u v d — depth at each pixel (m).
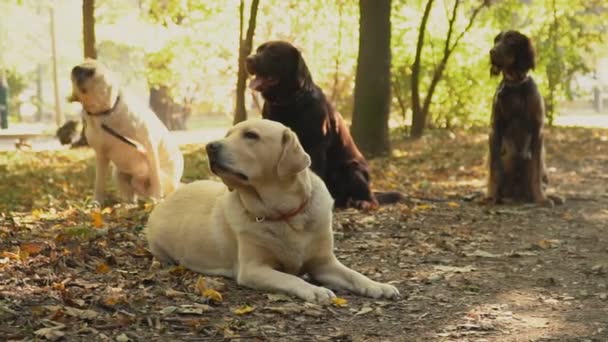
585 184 12.42
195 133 27.28
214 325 4.61
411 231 7.98
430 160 15.14
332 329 4.67
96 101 8.66
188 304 4.99
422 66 21.45
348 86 23.52
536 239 7.72
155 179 9.09
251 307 4.96
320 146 9.14
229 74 26.91
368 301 5.27
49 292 5.10
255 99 19.83
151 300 5.07
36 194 10.31
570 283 5.92
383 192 10.00
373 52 14.94
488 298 5.44
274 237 5.37
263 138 5.21
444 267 6.38
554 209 9.59
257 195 5.34
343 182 9.51
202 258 5.86
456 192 11.27
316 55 23.30
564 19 22.84
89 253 6.23
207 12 23.62
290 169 5.22
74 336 4.34
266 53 8.83
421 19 20.77
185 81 28.20
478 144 18.27
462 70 21.88
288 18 23.50
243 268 5.43
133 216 8.13
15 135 25.45
